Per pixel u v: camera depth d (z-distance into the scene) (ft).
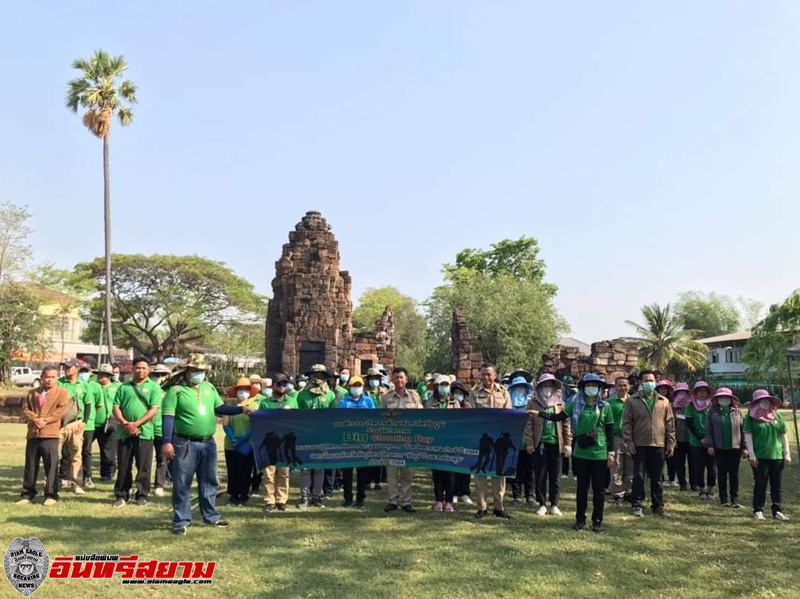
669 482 42.57
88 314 149.79
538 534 27.07
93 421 38.17
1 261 127.54
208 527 27.43
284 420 31.83
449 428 30.96
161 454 36.47
